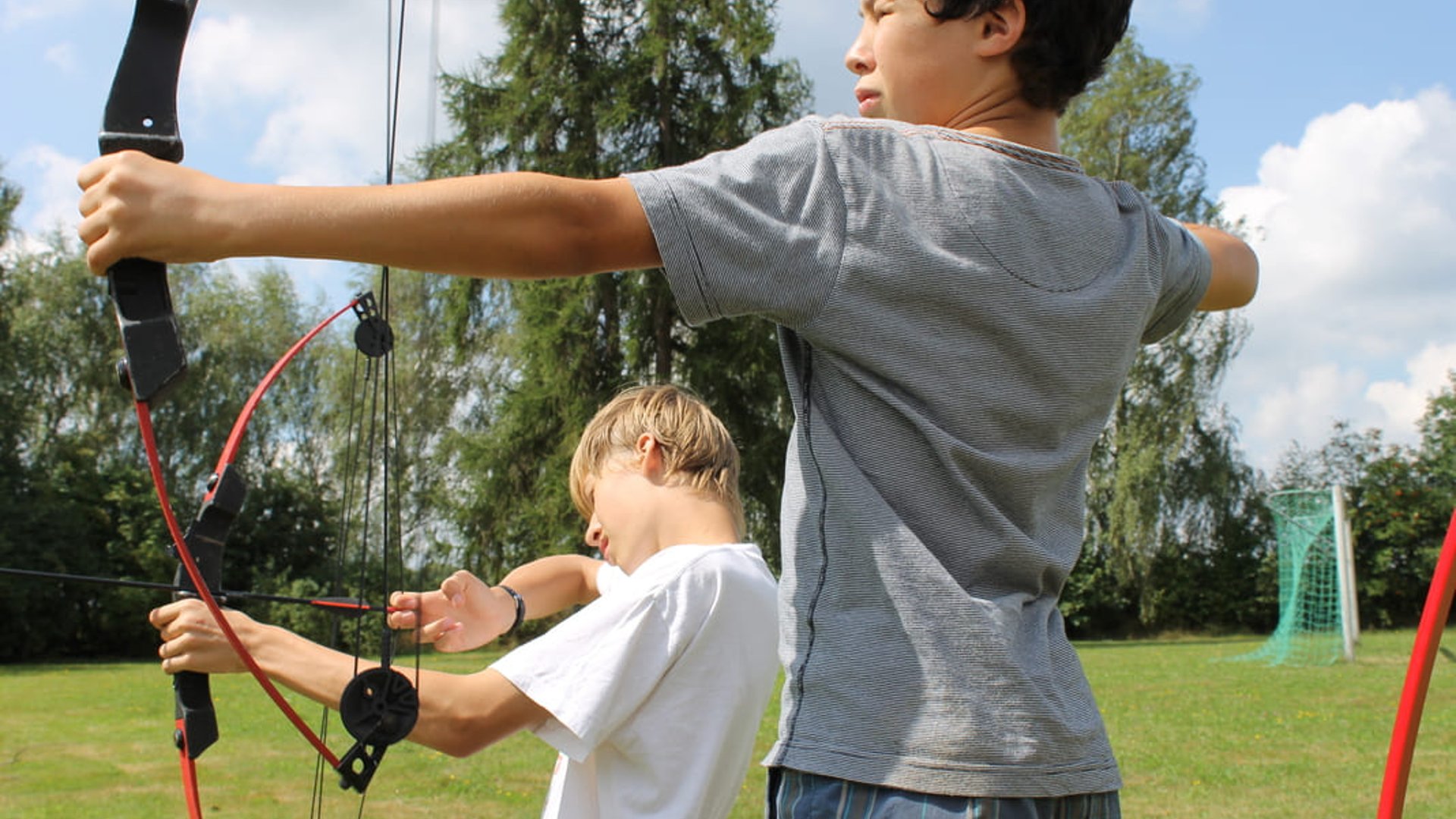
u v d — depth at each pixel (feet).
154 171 2.93
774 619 5.07
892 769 3.23
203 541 4.49
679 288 3.24
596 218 3.14
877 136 3.52
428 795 20.44
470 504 69.87
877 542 3.38
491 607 5.73
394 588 39.81
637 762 4.73
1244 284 4.74
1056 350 3.53
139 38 3.32
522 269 3.09
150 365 3.22
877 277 3.32
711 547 4.99
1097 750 3.52
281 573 87.30
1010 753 3.24
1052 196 3.67
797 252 3.29
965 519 3.44
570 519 68.13
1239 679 43.50
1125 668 50.67
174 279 98.84
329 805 19.65
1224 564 97.14
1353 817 18.47
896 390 3.44
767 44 72.84
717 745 4.75
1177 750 25.39
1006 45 3.66
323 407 94.12
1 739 27.89
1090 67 3.79
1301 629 63.00
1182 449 91.66
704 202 3.24
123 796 20.34
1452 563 4.00
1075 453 3.67
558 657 4.55
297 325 102.47
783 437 69.21
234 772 22.67
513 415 71.61
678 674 4.74
